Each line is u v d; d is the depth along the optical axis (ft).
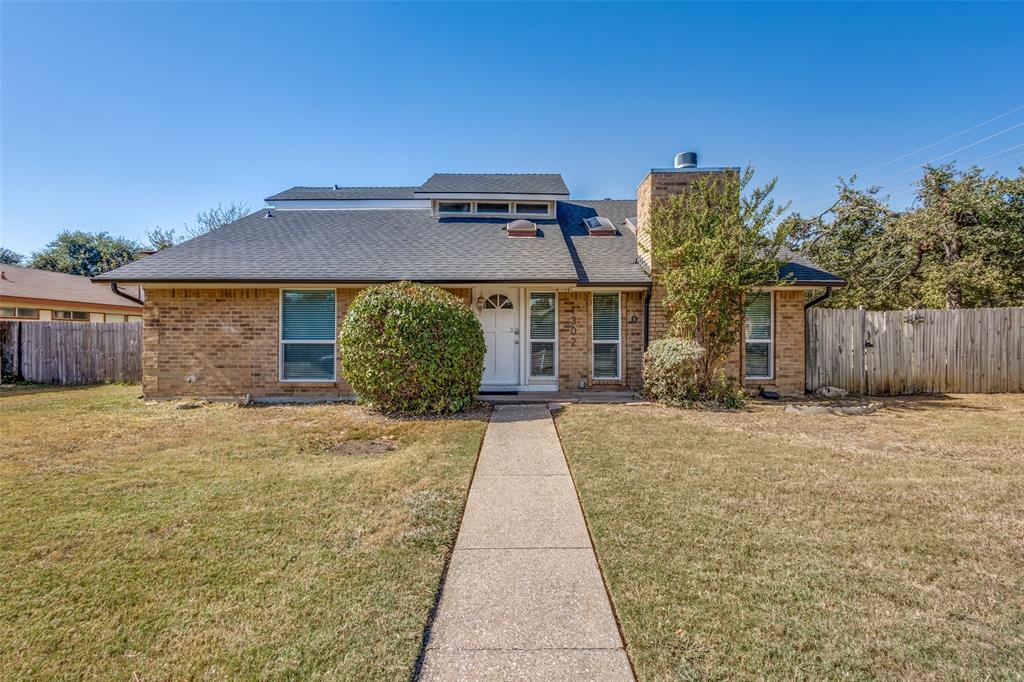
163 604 8.68
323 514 12.58
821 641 7.64
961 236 46.32
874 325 34.60
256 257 33.12
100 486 14.70
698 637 7.73
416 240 36.63
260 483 14.93
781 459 17.35
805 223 58.59
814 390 34.01
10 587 9.21
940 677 6.87
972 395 33.53
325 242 35.94
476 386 27.89
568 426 22.58
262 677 6.88
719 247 28.35
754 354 33.81
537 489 14.89
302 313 32.24
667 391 29.07
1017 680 6.80
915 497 13.66
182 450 19.04
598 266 34.55
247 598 8.84
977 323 34.78
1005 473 15.88
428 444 19.66
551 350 34.22
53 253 125.59
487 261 33.04
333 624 8.08
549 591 9.22
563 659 7.34
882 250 54.24
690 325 30.71
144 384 31.96
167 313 31.96
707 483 14.79
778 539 11.09
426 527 11.86
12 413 26.96
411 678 6.91
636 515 12.45
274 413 26.91
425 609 8.51
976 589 9.12
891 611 8.42
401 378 25.71
